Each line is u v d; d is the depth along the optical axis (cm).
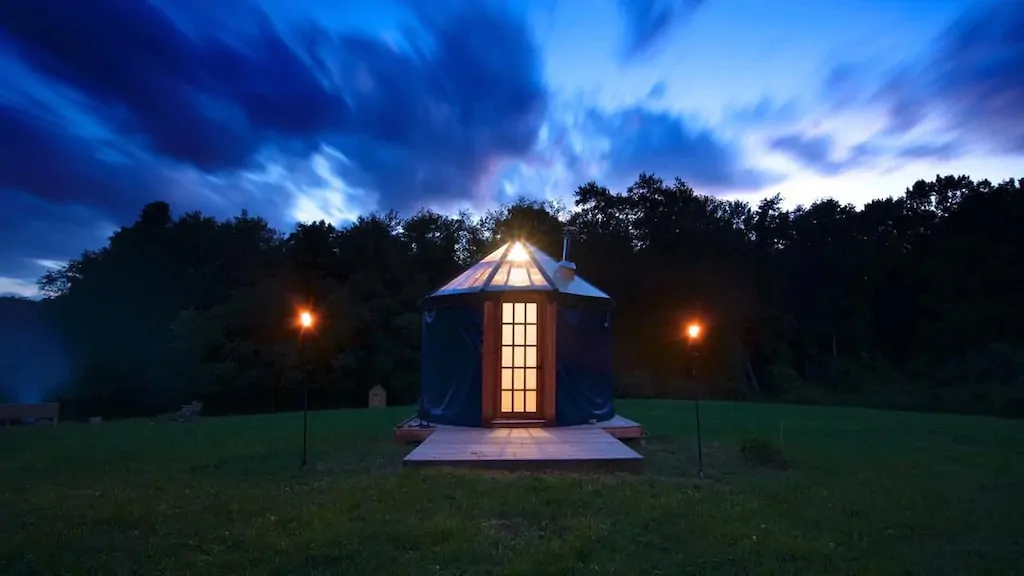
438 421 1076
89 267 3812
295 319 3069
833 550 468
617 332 3462
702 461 847
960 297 3562
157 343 3609
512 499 573
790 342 3844
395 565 429
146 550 466
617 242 3584
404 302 3491
